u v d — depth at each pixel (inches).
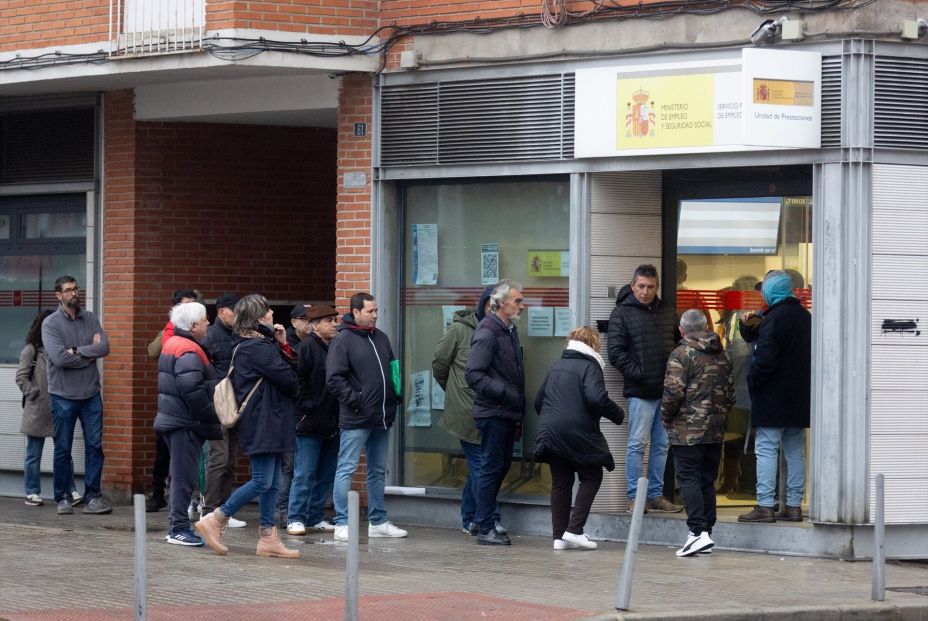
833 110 470.3
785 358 477.7
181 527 476.7
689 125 490.6
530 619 351.9
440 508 545.0
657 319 508.1
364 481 561.3
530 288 535.5
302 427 508.7
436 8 542.0
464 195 549.6
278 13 539.8
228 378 451.5
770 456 483.5
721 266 516.4
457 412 512.1
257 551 456.8
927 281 475.2
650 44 498.6
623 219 519.2
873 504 468.8
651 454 510.0
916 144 473.4
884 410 470.0
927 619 384.8
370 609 362.3
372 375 496.1
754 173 506.6
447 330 516.7
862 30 466.6
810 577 431.8
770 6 477.7
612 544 501.0
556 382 475.2
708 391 464.1
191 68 548.1
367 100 557.0
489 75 531.2
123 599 374.0
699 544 467.5
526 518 525.7
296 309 539.5
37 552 458.9
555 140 518.9
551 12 517.0
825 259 471.2
